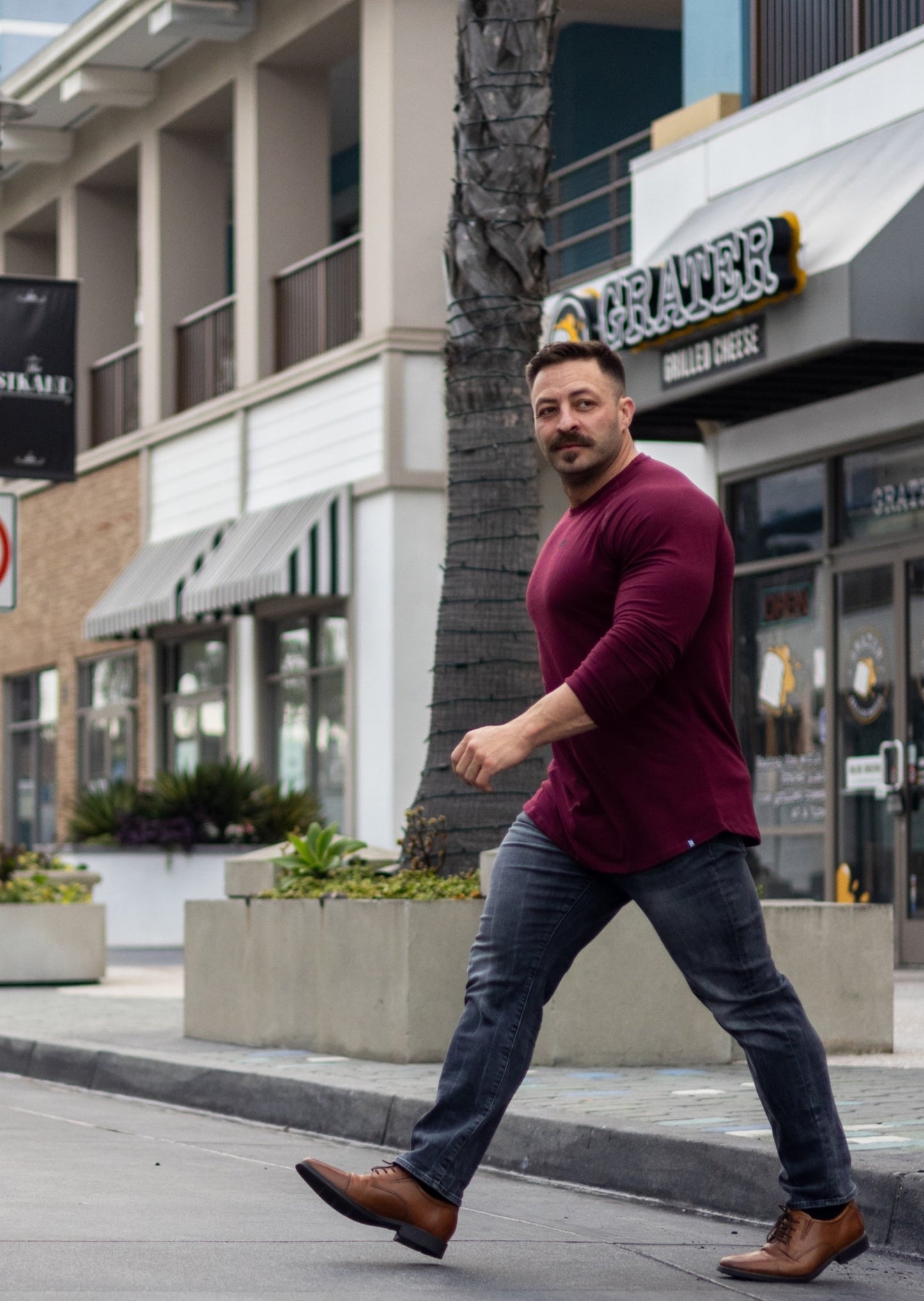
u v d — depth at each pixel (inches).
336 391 934.4
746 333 611.5
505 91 456.4
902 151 604.7
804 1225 230.2
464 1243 251.6
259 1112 379.6
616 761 224.2
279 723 1000.9
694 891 223.8
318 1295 215.8
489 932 231.8
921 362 613.3
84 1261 230.7
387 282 894.4
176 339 1111.0
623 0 908.0
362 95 916.0
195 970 469.7
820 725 680.4
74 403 881.5
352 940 418.9
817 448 676.1
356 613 913.5
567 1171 306.7
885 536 649.0
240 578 930.7
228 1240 248.2
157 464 1105.4
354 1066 397.1
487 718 449.4
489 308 455.5
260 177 1006.4
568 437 227.9
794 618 695.1
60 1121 375.6
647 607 218.1
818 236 596.7
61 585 1226.0
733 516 722.8
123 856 911.0
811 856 685.3
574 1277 231.5
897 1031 450.6
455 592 454.0
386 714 889.5
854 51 658.8
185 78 1075.3
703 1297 221.3
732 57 713.6
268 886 553.0
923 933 628.1
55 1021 515.5
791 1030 225.6
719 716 227.8
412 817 450.6
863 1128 296.8
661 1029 393.1
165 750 1112.2
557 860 229.8
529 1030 231.1
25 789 1309.1
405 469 891.4
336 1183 227.0
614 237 848.3
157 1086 412.8
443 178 901.2
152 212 1114.7
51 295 878.4
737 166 693.9
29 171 1278.3
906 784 636.7
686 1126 301.1
